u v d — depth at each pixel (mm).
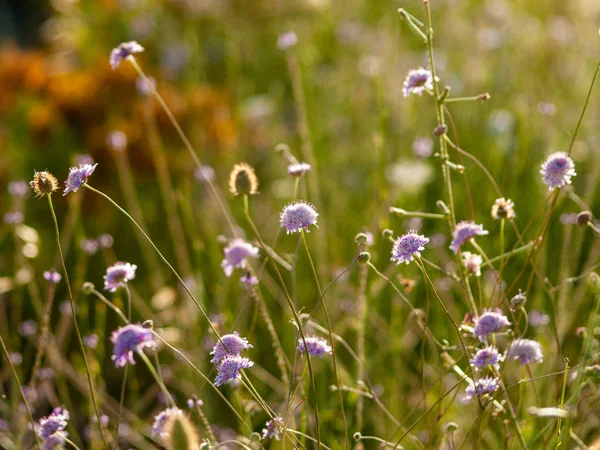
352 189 2123
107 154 2141
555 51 2557
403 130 2131
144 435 1521
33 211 2193
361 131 2271
